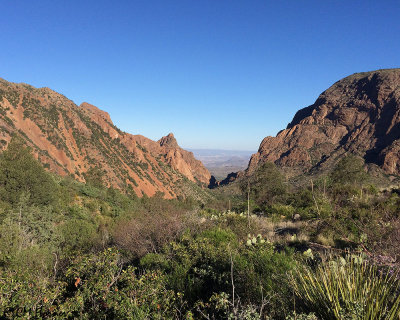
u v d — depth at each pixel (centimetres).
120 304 309
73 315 322
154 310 307
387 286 230
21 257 782
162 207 1630
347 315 202
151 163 15425
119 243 855
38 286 341
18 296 314
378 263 271
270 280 346
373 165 9975
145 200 4047
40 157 8525
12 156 2000
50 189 2031
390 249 343
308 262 464
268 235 858
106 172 11069
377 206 876
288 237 779
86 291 343
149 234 750
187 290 403
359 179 2025
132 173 12862
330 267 276
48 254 834
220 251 530
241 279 384
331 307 219
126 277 376
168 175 15450
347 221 666
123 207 3372
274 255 471
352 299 221
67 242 1304
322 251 568
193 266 509
